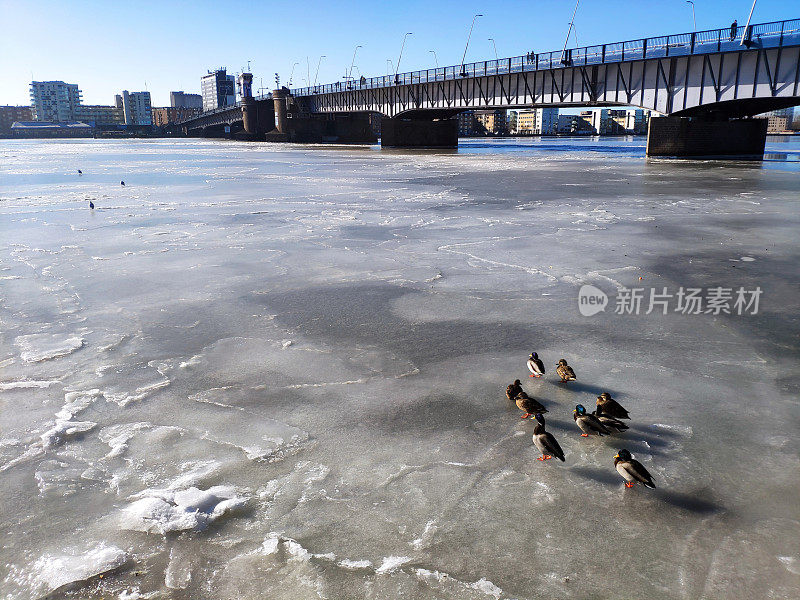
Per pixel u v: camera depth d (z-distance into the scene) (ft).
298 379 33.86
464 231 81.41
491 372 34.65
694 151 239.50
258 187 145.07
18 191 138.10
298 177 174.60
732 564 19.03
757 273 56.80
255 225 87.30
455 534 20.61
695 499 22.45
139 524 21.22
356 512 21.84
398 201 115.24
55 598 17.98
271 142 577.43
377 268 60.44
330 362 36.32
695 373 34.14
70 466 25.23
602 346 38.60
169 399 31.48
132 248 70.90
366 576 18.66
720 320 43.50
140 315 45.68
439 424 28.50
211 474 24.39
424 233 80.02
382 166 223.30
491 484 23.58
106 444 27.02
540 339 40.01
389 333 41.42
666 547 19.89
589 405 30.25
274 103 572.92
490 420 28.84
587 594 17.81
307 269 60.08
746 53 185.47
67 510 22.21
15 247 72.02
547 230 81.46
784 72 176.04
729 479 23.70
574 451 25.96
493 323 43.39
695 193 122.11
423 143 406.00
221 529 20.97
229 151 378.32
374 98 392.68
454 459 25.46
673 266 60.03
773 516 21.42
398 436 27.43
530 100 266.16
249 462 25.32
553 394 31.63
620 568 18.93
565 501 22.41
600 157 281.13
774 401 30.48
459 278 56.29
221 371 35.09
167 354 37.86
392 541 20.27
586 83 238.07
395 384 33.09
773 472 24.14
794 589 17.95
